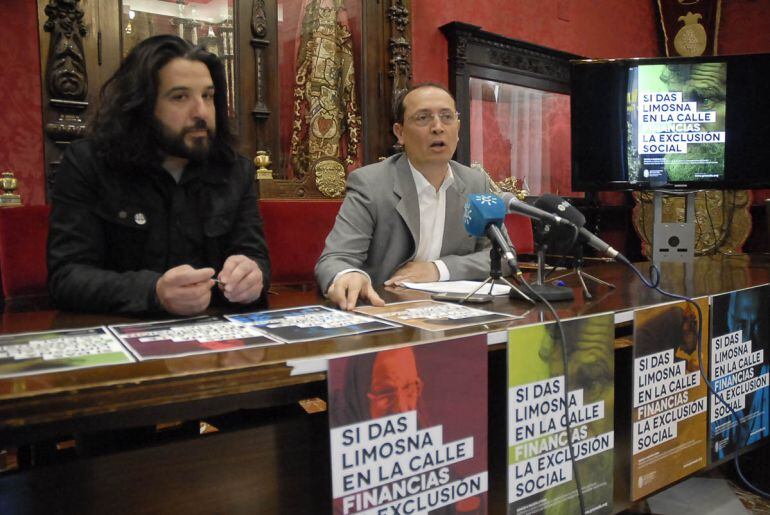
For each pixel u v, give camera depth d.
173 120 1.36
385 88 3.42
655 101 2.31
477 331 0.96
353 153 3.31
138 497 0.78
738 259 2.40
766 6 5.09
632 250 5.04
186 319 1.09
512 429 1.00
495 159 4.11
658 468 1.28
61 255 1.30
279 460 0.89
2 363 0.75
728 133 2.26
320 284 1.50
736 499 1.83
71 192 1.35
